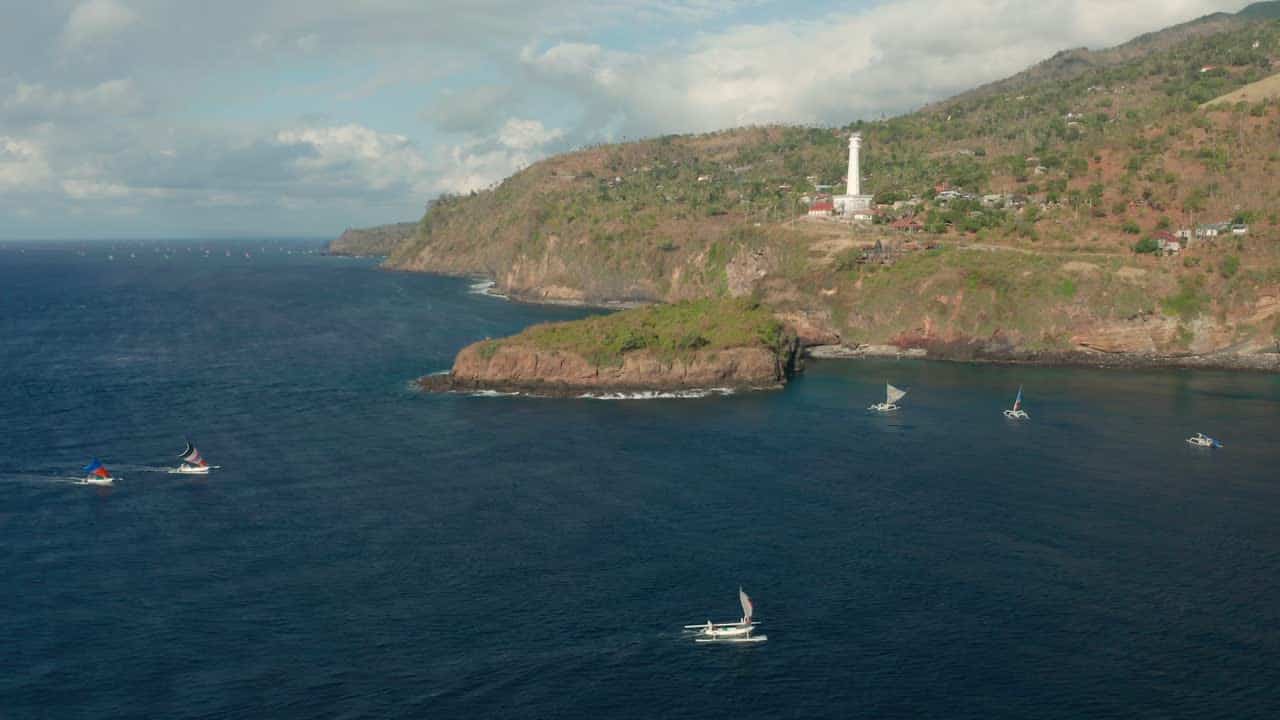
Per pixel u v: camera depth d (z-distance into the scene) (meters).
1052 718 55.97
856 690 59.19
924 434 122.38
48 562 78.75
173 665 62.19
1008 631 66.25
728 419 132.25
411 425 128.38
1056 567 77.19
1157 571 76.31
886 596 71.94
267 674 61.16
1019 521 88.00
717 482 100.69
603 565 78.00
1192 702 57.44
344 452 113.69
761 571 76.69
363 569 77.31
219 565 78.12
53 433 122.19
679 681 60.34
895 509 91.44
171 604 70.88
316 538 84.31
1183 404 141.62
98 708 57.25
